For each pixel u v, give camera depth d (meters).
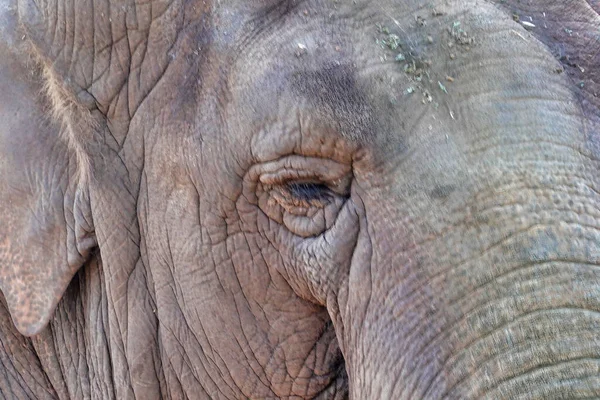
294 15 3.85
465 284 3.39
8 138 4.70
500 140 3.50
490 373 3.26
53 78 4.46
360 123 3.63
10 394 5.55
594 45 3.91
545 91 3.62
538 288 3.28
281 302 4.28
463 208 3.45
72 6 4.31
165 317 4.60
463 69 3.61
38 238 4.75
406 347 3.52
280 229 4.10
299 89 3.73
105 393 5.14
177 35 4.16
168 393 4.78
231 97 3.96
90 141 4.50
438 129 3.55
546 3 3.94
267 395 4.54
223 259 4.28
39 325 4.76
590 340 3.21
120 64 4.32
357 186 3.74
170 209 4.38
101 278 4.98
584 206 3.44
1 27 4.61
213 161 4.10
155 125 4.31
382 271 3.65
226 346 4.46
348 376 4.03
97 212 4.60
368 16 3.76
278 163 3.86
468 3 3.78
